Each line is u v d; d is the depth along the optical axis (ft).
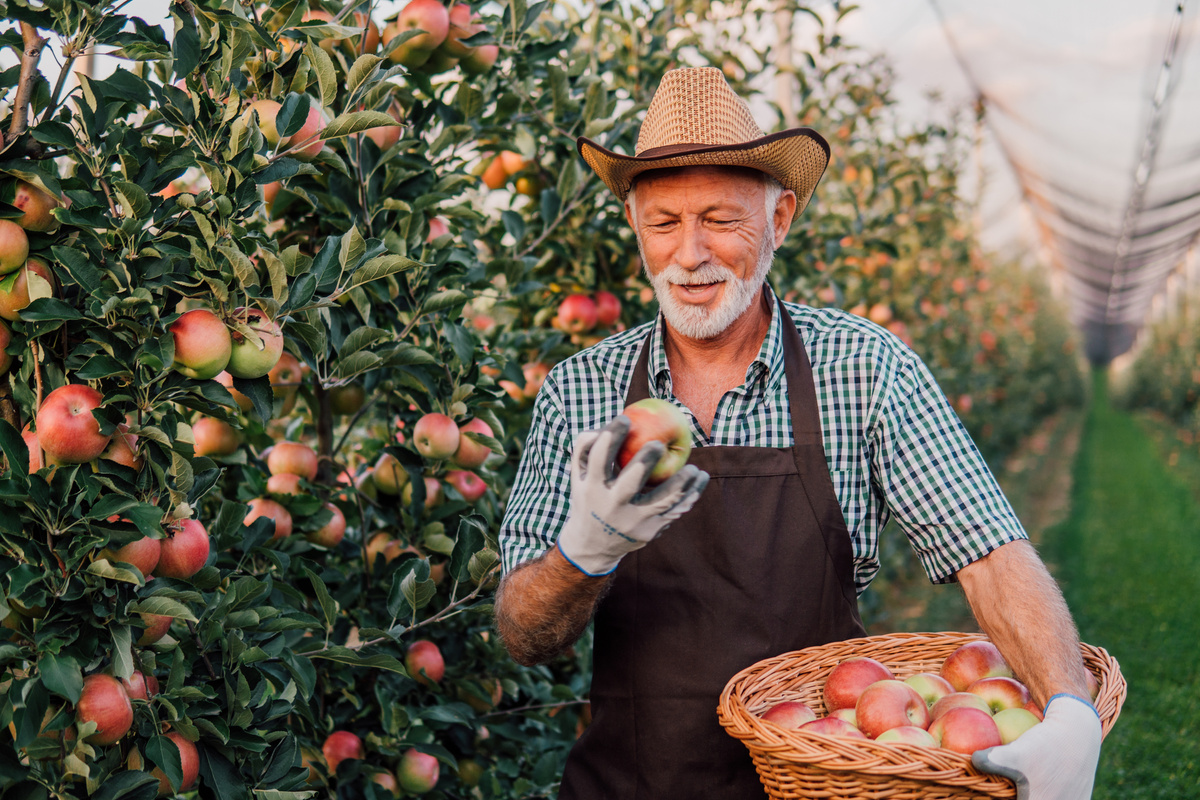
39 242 4.62
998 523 4.83
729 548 5.01
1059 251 62.54
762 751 3.96
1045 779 3.74
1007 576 4.71
